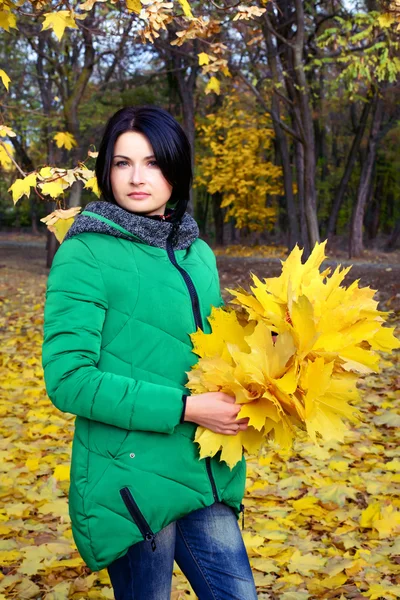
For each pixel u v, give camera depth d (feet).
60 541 9.90
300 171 50.83
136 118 5.60
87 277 5.18
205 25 10.19
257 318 5.66
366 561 9.26
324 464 13.20
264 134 74.38
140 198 5.60
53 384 5.00
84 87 46.98
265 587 8.75
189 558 5.51
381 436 14.99
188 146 5.77
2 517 10.56
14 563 9.32
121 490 5.11
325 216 98.84
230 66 38.42
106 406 4.93
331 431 5.20
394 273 52.85
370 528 10.40
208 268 6.07
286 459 13.53
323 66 39.52
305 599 8.34
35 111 17.46
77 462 5.29
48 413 17.01
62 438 15.07
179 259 5.82
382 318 5.67
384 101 65.31
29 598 8.44
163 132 5.58
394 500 11.30
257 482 12.16
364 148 92.38
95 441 5.23
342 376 5.52
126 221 5.42
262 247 87.86
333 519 10.83
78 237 5.36
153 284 5.40
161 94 70.44
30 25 39.27
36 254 80.84
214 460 5.49
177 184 5.75
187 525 5.49
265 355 5.19
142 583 5.31
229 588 5.39
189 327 5.53
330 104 72.54
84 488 5.20
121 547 5.14
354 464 13.32
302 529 10.46
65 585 8.72
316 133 94.27
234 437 5.29
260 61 47.88
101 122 55.62
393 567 9.10
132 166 5.58
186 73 59.62
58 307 5.13
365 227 107.55
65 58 46.68
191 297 5.61
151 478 5.16
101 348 5.27
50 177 7.91
